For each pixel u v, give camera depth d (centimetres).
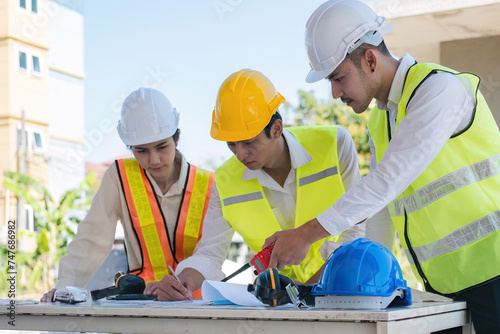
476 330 192
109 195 272
